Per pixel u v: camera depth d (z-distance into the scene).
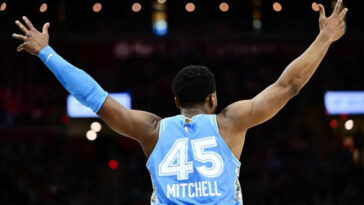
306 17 17.08
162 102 17.09
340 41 17.06
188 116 2.83
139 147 16.38
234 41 16.94
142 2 17.20
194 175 2.62
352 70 17.36
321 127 16.98
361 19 16.77
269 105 2.71
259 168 14.98
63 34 16.53
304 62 2.73
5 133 15.56
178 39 16.72
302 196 13.90
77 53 17.05
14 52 16.73
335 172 14.60
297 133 16.36
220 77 17.55
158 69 17.52
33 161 14.85
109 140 16.52
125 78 17.27
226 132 2.72
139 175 14.99
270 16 17.22
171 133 2.74
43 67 16.98
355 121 16.91
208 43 17.48
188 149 2.68
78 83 2.74
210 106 2.91
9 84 16.42
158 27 17.05
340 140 16.56
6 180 13.74
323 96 17.39
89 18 17.09
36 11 16.06
